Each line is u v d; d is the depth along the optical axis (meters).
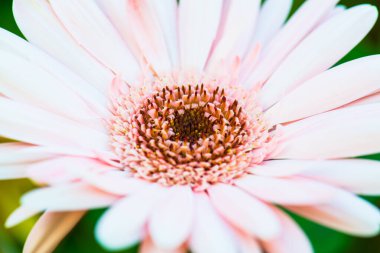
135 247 0.14
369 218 0.11
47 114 0.14
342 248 0.15
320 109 0.15
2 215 0.14
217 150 0.15
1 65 0.14
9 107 0.13
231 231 0.11
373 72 0.14
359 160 0.13
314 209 0.12
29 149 0.12
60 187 0.11
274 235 0.11
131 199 0.11
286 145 0.14
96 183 0.11
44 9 0.15
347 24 0.15
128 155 0.15
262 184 0.13
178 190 0.13
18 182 0.13
